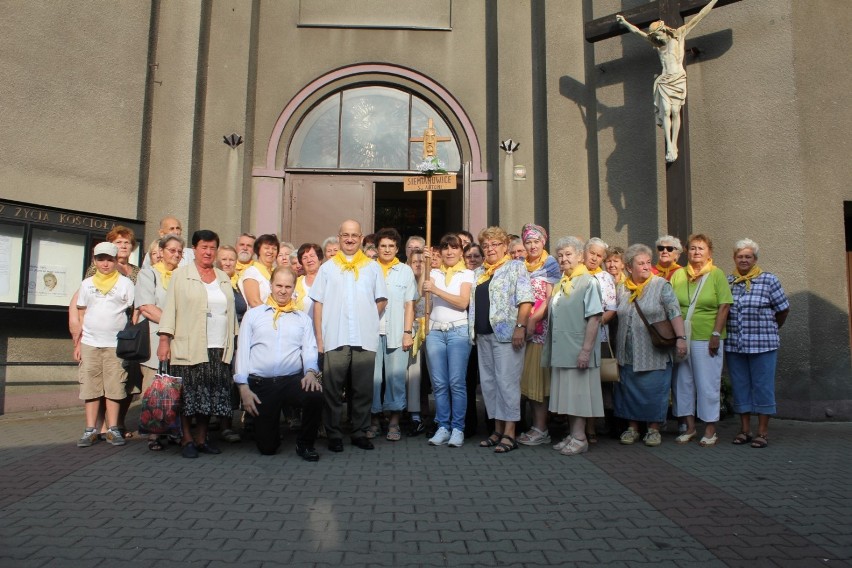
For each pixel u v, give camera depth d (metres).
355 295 5.20
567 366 5.08
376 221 11.41
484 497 3.94
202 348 4.96
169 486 4.11
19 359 7.25
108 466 4.63
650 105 8.05
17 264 7.11
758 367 5.54
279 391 5.00
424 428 6.14
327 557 2.99
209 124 8.73
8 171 7.06
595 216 8.46
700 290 5.64
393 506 3.74
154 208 8.38
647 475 4.48
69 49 7.64
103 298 5.50
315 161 9.11
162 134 8.48
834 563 2.96
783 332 6.99
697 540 3.25
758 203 7.23
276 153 8.98
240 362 5.00
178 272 5.05
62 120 7.54
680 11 7.39
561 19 8.76
